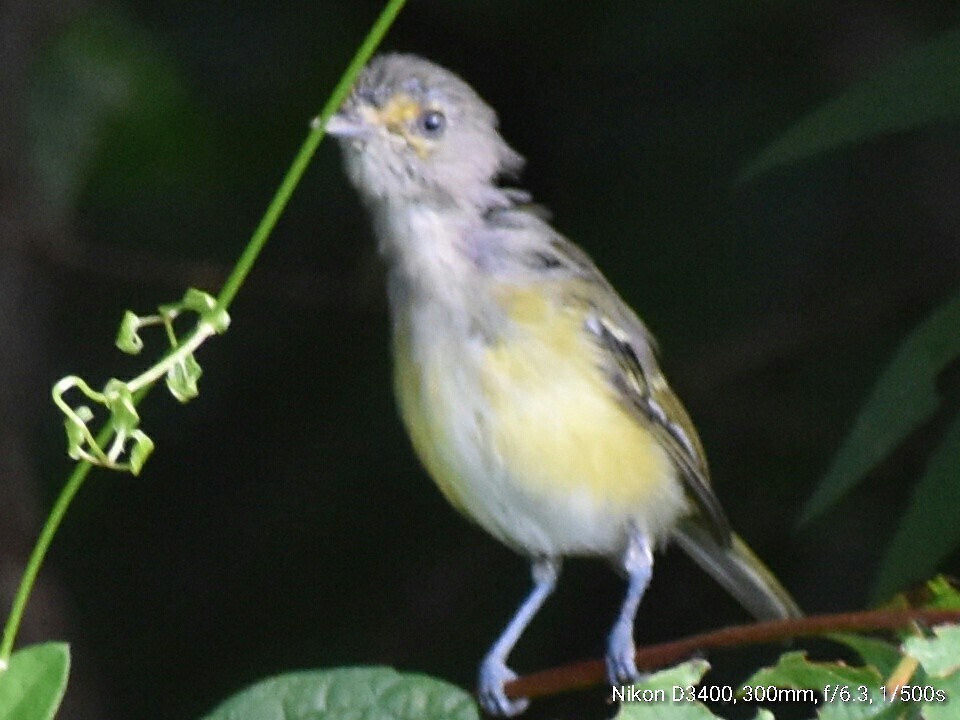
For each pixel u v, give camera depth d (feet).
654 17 37.37
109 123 34.12
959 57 24.29
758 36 37.11
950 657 17.54
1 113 33.88
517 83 38.68
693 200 37.29
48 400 37.76
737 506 36.76
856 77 36.19
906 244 37.22
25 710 17.13
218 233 38.01
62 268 36.60
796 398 37.01
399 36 38.58
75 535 38.52
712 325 37.01
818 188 37.37
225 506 39.06
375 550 38.47
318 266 38.75
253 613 38.45
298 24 37.88
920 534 23.13
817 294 37.09
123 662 38.09
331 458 38.91
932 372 23.00
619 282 37.11
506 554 37.96
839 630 19.06
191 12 37.78
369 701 18.78
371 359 38.88
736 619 37.35
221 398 39.11
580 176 37.93
